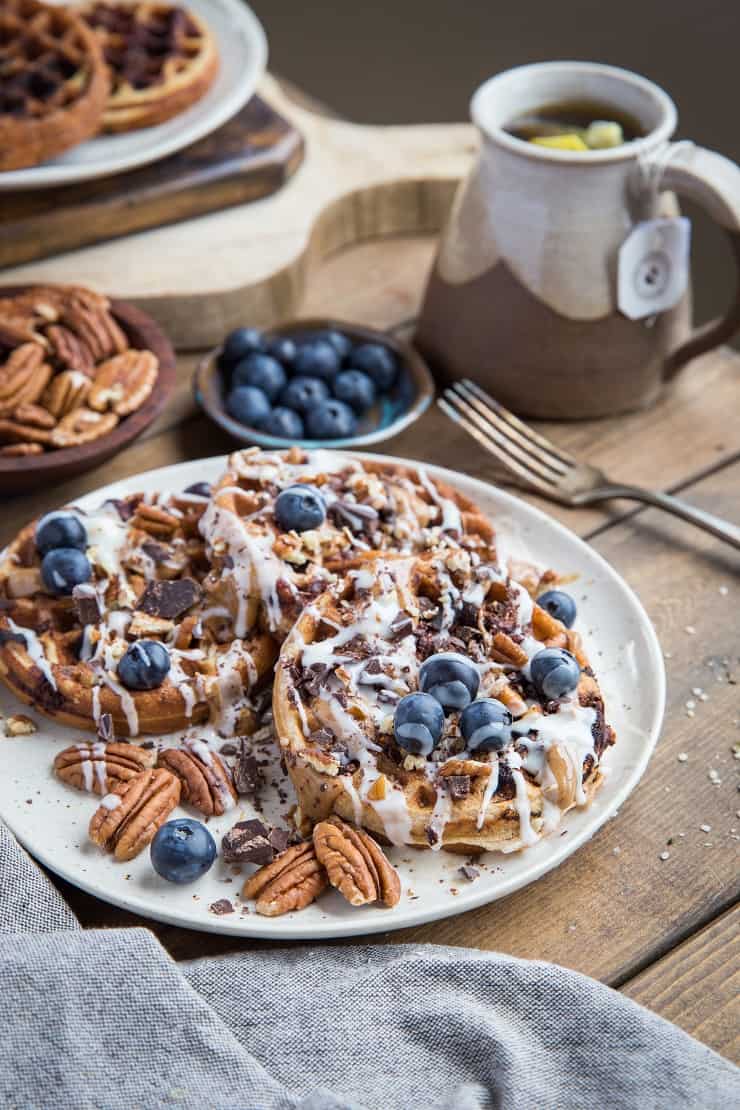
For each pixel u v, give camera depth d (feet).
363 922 1.85
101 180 2.75
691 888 1.96
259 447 2.41
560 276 2.42
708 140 4.28
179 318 2.67
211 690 2.05
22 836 1.94
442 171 2.91
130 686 2.04
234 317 2.70
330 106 5.09
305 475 2.20
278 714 1.97
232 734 2.07
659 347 2.52
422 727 1.92
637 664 2.13
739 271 2.41
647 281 2.45
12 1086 1.72
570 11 4.54
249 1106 1.72
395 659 2.00
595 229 2.40
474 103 2.45
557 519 2.40
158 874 1.91
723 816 2.03
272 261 2.72
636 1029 1.79
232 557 2.11
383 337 2.56
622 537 2.38
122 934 1.81
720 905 1.94
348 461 2.27
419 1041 1.80
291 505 2.14
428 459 2.50
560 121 2.52
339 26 4.95
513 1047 1.77
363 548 2.15
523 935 1.92
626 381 2.53
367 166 2.93
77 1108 1.71
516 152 2.37
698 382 2.64
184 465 2.34
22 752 2.04
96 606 2.11
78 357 2.44
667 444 2.53
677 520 2.40
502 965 1.83
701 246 4.03
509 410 2.57
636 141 2.39
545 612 2.09
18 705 2.10
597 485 2.43
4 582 2.16
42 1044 1.74
